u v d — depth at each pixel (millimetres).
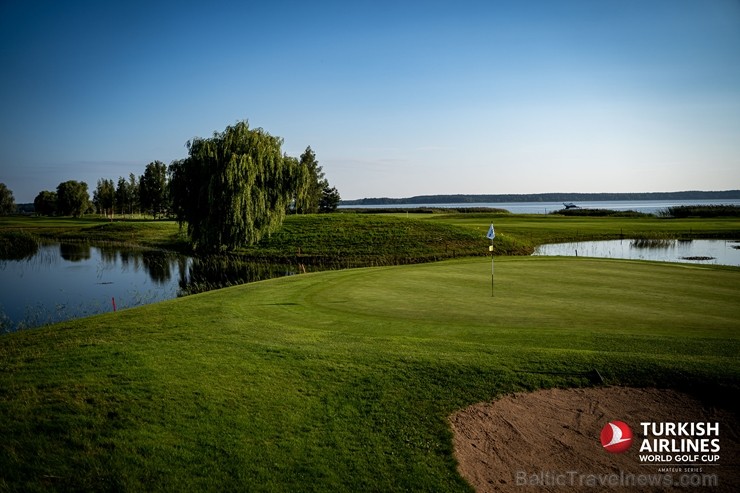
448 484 6543
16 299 25047
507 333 11695
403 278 20719
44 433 7363
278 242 47188
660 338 11031
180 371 9602
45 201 143250
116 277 32438
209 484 6402
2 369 9797
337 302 15812
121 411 8008
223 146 41312
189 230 43000
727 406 8289
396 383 9180
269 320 13508
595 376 9266
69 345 11383
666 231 58219
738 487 6492
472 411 8305
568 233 56531
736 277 19984
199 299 16859
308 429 7695
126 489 6258
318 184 111875
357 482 6543
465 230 50906
